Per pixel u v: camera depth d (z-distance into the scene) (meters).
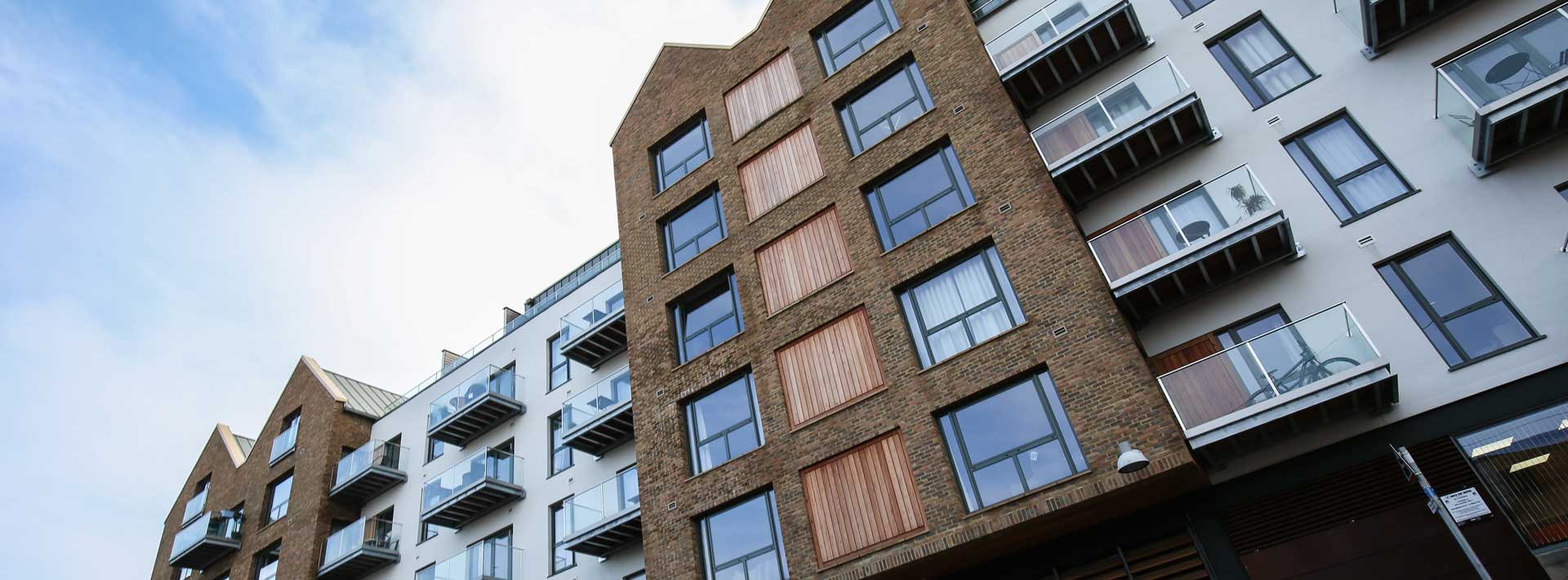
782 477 14.31
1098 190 14.77
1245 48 14.61
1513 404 10.25
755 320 16.22
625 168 21.05
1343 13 13.72
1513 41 10.97
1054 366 12.45
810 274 16.05
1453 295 11.20
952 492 12.47
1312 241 12.48
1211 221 12.54
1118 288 12.73
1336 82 13.33
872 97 17.31
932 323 14.24
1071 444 11.98
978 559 12.84
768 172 17.97
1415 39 12.88
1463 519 10.05
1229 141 13.89
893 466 13.26
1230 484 11.70
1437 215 11.66
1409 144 12.28
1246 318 12.55
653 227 19.36
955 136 15.40
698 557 14.90
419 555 24.81
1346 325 10.86
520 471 23.58
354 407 29.92
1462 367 10.73
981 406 13.05
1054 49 15.52
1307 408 10.84
